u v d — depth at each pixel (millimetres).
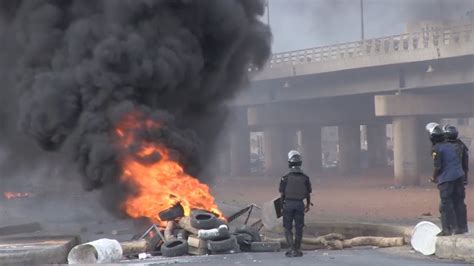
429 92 70438
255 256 20656
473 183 69125
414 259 19422
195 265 18656
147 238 23688
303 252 21875
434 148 20875
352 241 23594
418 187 67375
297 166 20984
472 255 18844
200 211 22344
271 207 24875
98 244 19797
